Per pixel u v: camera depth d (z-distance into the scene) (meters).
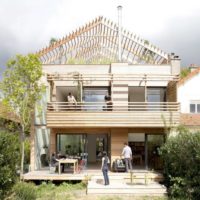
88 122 21.89
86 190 18.08
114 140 23.17
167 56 26.56
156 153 23.14
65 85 25.08
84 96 25.28
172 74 23.53
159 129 23.33
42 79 24.75
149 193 17.33
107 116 21.92
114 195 17.19
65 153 23.67
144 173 20.84
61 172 21.36
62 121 21.89
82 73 25.02
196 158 15.51
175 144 17.73
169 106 22.66
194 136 16.39
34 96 21.78
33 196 12.59
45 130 26.02
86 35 26.92
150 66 25.00
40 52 25.94
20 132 22.91
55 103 22.81
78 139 23.70
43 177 20.03
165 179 19.52
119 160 22.03
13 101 21.44
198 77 28.62
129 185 18.28
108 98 23.69
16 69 21.53
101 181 19.62
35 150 24.28
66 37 26.20
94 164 24.52
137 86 24.88
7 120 22.95
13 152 10.43
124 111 22.00
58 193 17.59
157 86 25.19
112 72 24.36
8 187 10.55
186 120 25.06
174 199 16.14
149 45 26.72
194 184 16.05
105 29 26.94
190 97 28.42
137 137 23.56
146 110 24.38
